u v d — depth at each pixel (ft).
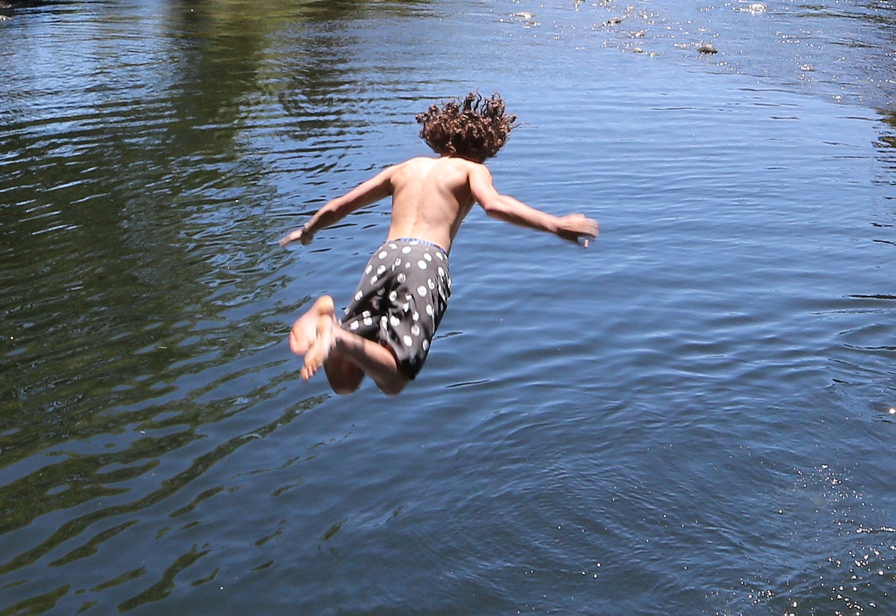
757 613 22.41
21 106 61.05
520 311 33.63
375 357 19.08
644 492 25.36
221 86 65.92
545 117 58.29
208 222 41.47
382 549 23.82
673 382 29.63
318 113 59.00
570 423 27.78
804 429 27.58
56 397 29.30
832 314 33.37
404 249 20.07
